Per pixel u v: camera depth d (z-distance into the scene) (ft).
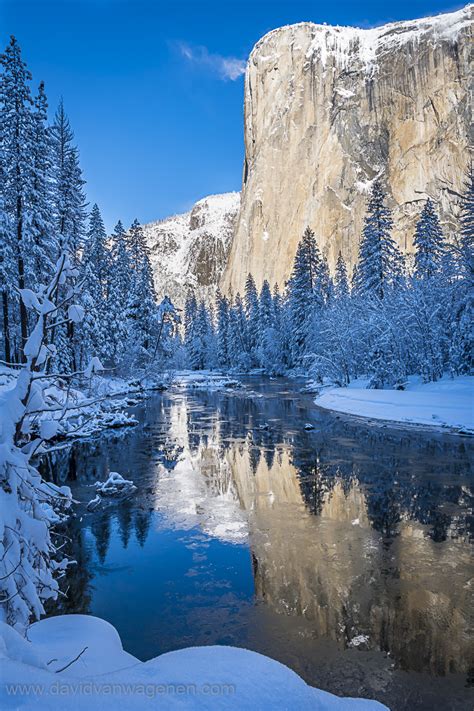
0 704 7.01
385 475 45.21
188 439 67.62
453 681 16.58
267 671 9.16
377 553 28.27
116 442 66.18
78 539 31.76
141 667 9.14
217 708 7.52
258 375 227.61
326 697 9.24
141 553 29.22
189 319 298.56
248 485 43.68
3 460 13.33
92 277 115.34
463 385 87.35
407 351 106.73
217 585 24.79
